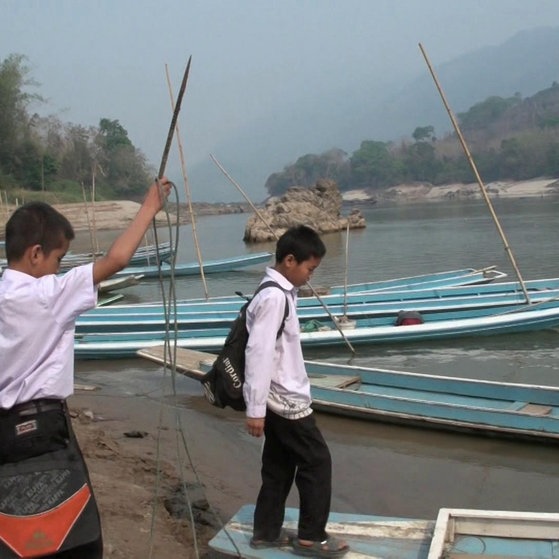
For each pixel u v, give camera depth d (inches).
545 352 452.1
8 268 116.4
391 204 4001.0
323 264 1013.8
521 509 239.1
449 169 5059.1
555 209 2196.1
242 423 328.8
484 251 1064.8
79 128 2805.1
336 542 166.2
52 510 110.7
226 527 180.5
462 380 319.6
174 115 122.8
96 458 257.6
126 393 381.1
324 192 1621.6
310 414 164.2
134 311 544.4
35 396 111.3
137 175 2982.3
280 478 169.9
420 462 277.6
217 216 3326.8
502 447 287.1
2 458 111.4
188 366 375.6
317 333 455.8
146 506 214.2
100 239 1739.7
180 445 296.8
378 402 309.7
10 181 2343.8
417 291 585.3
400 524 179.5
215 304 553.3
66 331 114.5
